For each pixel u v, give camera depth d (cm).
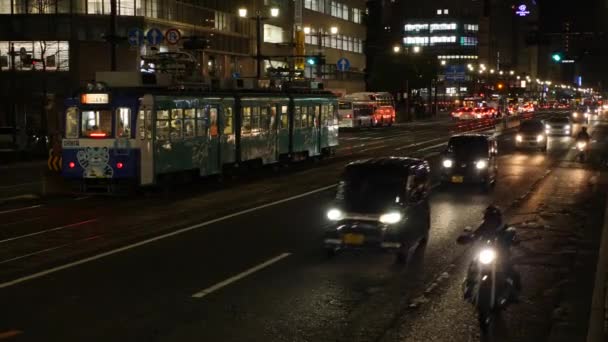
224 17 6612
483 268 918
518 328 910
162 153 2334
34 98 5038
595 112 11956
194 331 892
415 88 10494
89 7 5434
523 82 15300
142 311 982
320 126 3662
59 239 1539
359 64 10300
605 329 859
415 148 4409
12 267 1261
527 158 3681
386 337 873
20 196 2308
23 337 867
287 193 2358
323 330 900
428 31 16925
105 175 2242
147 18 5456
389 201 1282
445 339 867
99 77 2389
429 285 1134
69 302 1027
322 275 1201
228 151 2775
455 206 2031
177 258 1333
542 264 1274
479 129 6919
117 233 1611
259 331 894
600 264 1235
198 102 2553
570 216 1809
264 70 7281
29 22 5422
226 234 1588
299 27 7700
